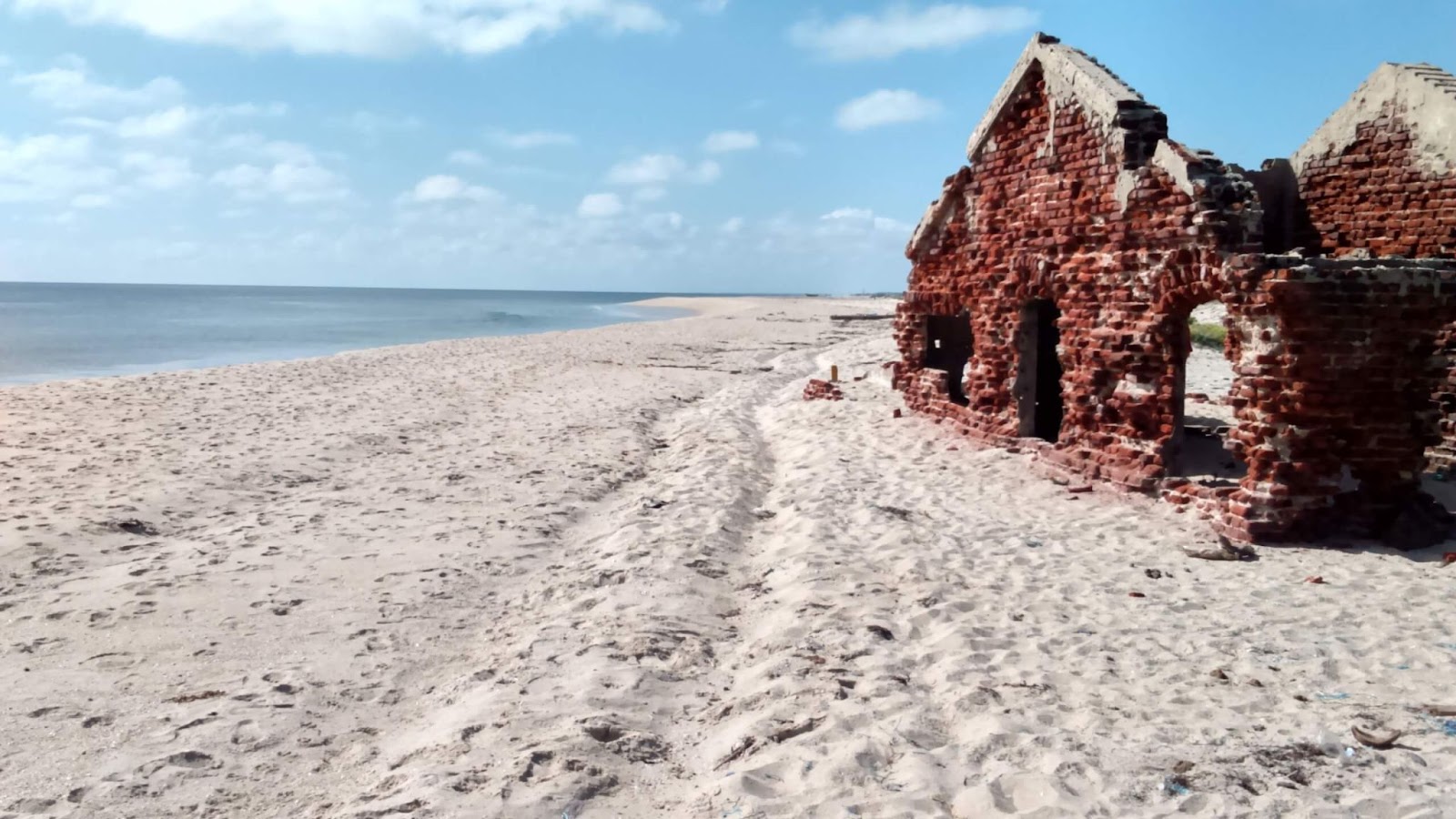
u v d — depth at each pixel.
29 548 8.20
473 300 170.38
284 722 5.23
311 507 10.19
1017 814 4.20
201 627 6.69
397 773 4.55
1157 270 9.63
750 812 4.16
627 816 4.22
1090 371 10.62
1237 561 8.10
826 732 4.95
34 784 4.45
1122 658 6.09
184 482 10.85
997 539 8.87
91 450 12.55
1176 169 9.24
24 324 55.38
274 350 37.66
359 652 6.35
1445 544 8.38
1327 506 8.58
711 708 5.44
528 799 4.23
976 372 12.95
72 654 6.14
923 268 14.59
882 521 9.34
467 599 7.53
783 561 8.19
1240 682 5.71
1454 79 10.91
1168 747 4.81
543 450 13.78
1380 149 11.34
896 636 6.48
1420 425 8.62
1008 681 5.67
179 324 58.06
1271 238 12.48
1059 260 11.09
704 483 11.05
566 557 8.79
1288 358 8.40
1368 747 4.80
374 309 96.44
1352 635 6.43
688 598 7.23
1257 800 4.28
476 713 5.18
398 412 16.83
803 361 28.48
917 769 4.56
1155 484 9.80
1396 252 11.20
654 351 31.94
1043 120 11.38
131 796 4.38
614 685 5.56
